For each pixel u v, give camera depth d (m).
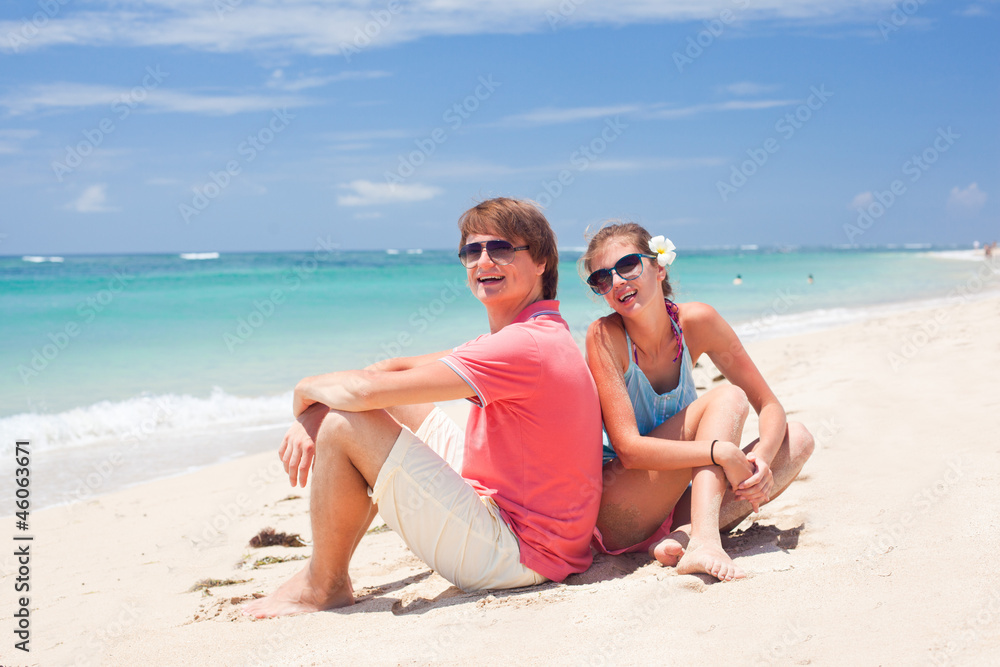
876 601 2.08
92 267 47.41
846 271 35.59
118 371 10.33
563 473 2.57
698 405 2.81
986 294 18.91
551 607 2.28
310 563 2.63
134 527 4.37
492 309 2.77
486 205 2.72
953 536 2.53
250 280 32.16
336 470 2.48
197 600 3.04
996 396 4.84
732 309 17.28
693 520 2.57
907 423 4.44
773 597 2.18
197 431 7.20
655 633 2.02
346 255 82.62
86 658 2.39
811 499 3.29
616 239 2.82
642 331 2.89
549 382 2.48
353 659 2.06
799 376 6.92
